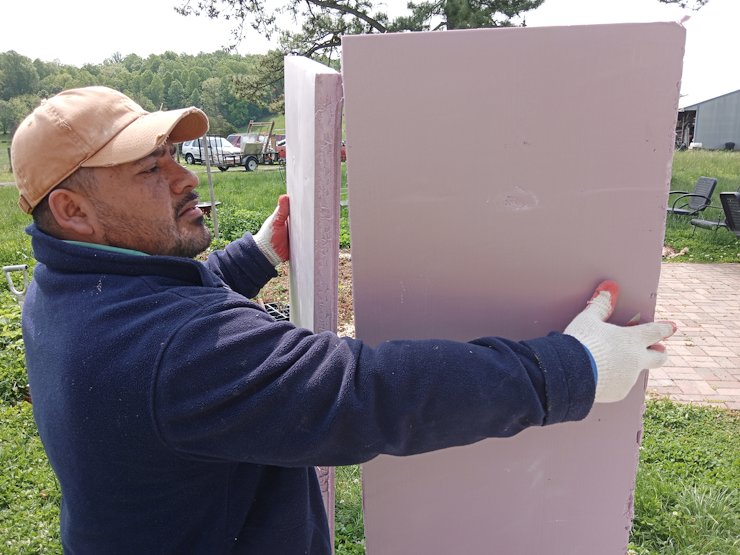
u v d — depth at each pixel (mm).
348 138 1078
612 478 1286
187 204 1240
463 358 929
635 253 1120
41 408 1096
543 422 960
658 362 1047
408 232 1127
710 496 2883
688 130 27859
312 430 912
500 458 1280
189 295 1022
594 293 1141
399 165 1092
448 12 15477
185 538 1079
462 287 1155
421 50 1041
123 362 950
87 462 1002
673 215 9789
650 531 2727
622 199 1095
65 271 1095
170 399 932
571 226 1112
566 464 1279
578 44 1027
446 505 1309
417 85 1055
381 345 966
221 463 1070
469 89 1055
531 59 1037
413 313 1172
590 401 959
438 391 903
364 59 1044
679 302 6219
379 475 1294
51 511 2975
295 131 1583
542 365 943
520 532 1323
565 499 1302
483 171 1092
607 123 1060
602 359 986
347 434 910
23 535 2818
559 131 1065
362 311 1170
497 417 929
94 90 1146
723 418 3852
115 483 1014
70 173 1084
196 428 938
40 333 1100
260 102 20281
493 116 1063
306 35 18234
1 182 22094
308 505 1234
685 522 2748
